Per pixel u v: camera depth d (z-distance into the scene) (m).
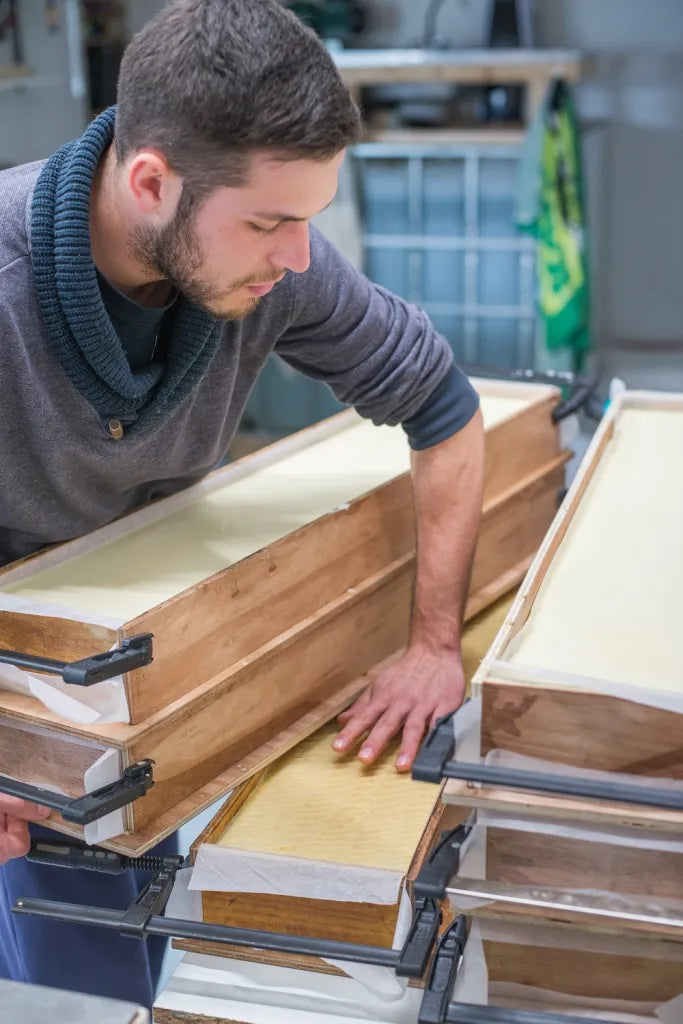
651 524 1.23
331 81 0.89
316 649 1.24
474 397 1.35
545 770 0.85
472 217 4.44
